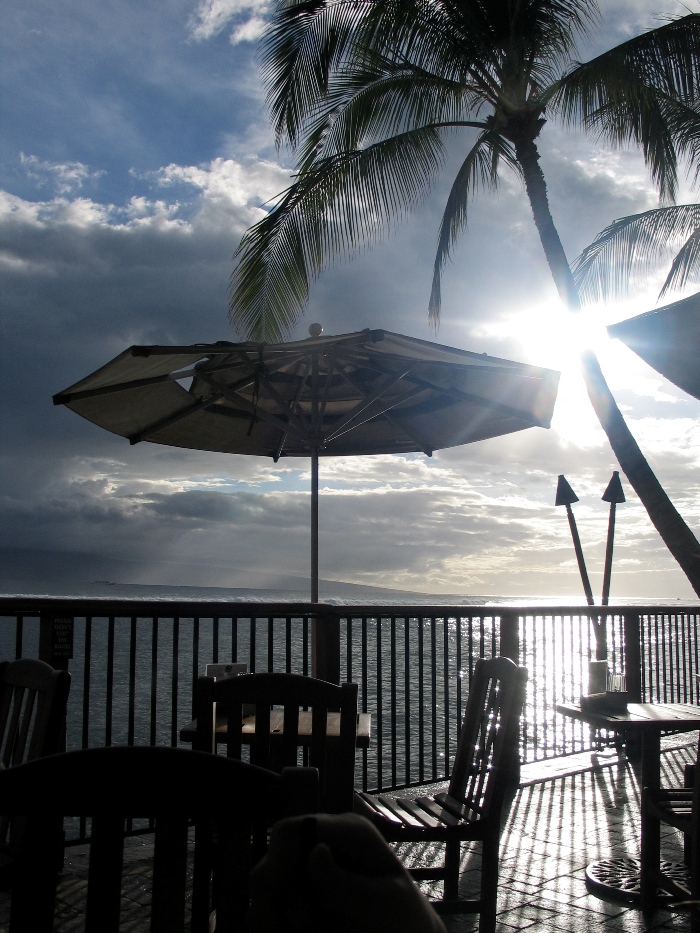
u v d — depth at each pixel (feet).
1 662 7.40
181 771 3.91
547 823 14.88
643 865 10.98
